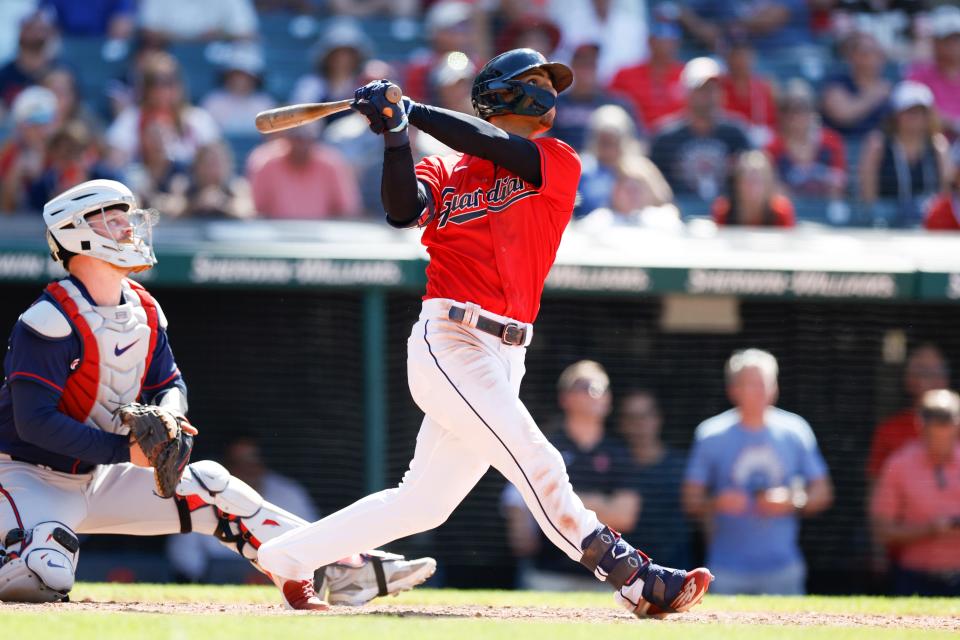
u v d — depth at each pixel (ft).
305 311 100.78
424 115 44.29
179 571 94.43
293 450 100.42
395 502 48.67
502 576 95.20
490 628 41.70
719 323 101.76
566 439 94.58
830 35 129.70
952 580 93.35
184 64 125.49
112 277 51.88
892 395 101.86
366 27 131.95
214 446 100.78
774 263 99.76
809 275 99.91
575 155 46.70
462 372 45.60
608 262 98.68
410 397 100.99
